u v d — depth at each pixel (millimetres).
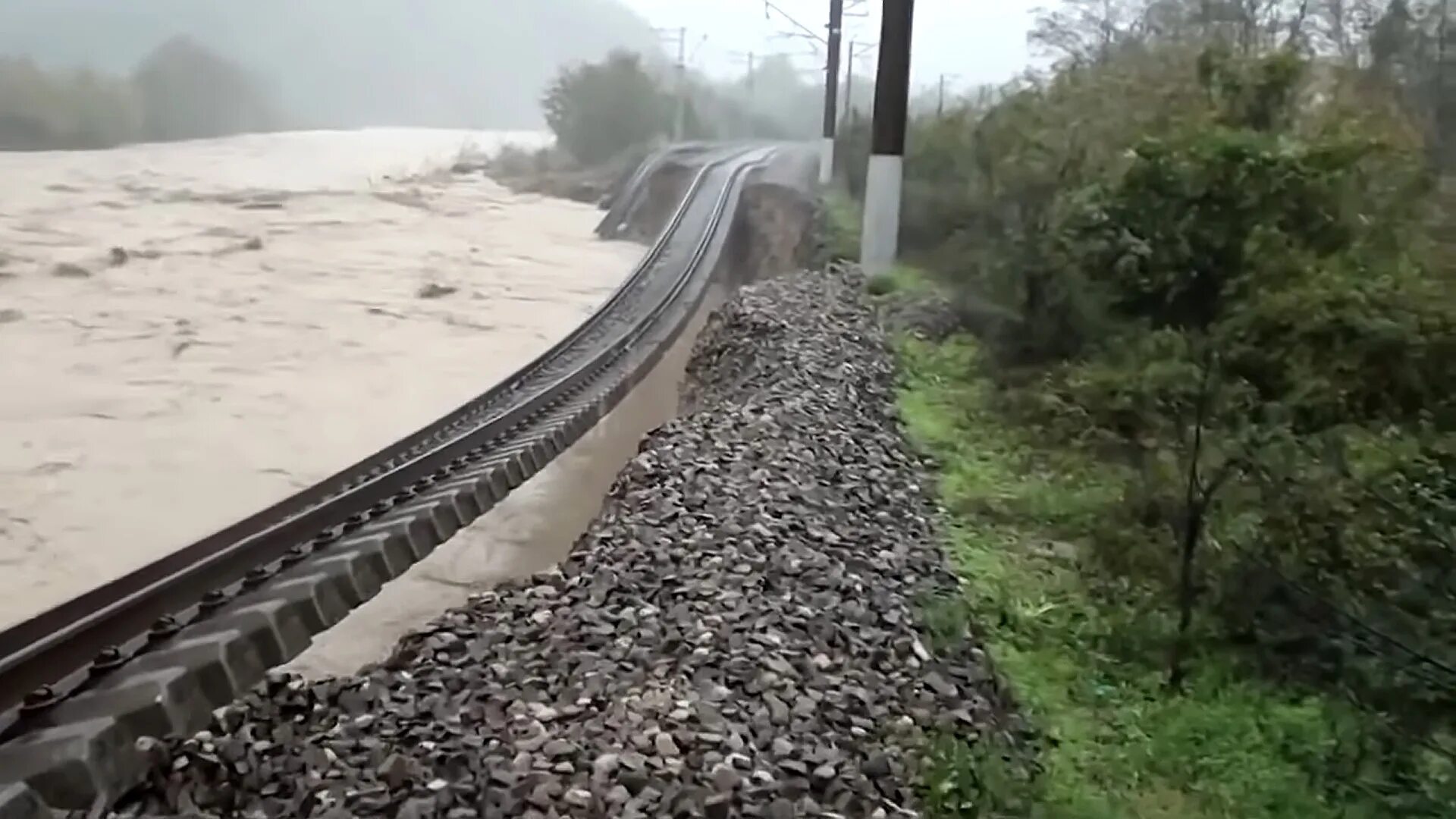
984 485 11289
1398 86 13148
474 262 39281
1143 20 22484
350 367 23141
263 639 7523
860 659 6879
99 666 6680
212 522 13906
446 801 5117
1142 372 9328
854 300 20266
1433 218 9656
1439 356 8016
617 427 18016
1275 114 9711
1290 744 6438
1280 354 8297
